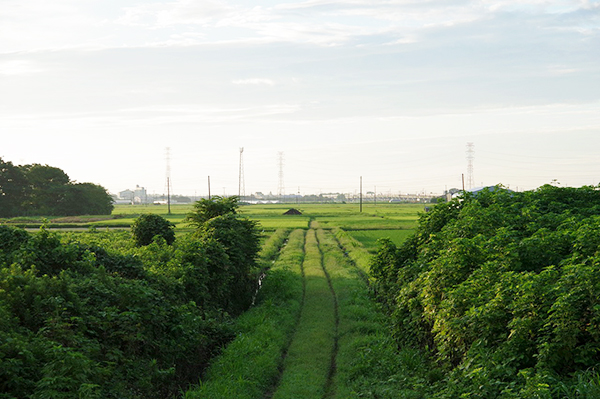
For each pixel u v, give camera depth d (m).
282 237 51.78
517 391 7.76
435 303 12.03
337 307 20.30
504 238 11.70
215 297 17.75
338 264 31.59
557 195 16.56
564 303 8.15
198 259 16.83
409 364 12.04
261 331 15.44
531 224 12.88
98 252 13.93
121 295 11.38
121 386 9.10
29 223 68.25
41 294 9.68
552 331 8.29
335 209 131.12
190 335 12.39
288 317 17.97
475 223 13.57
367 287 23.70
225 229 21.06
